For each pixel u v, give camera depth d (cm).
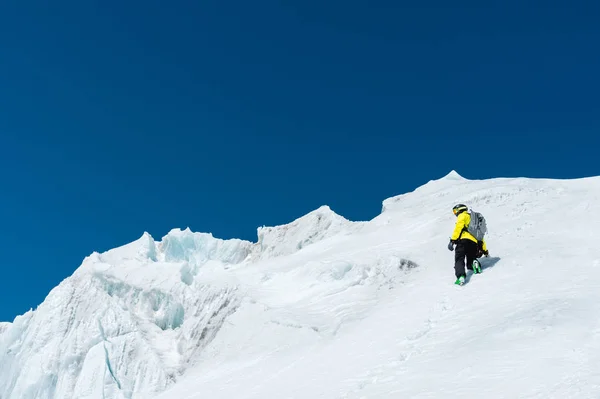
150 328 2139
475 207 1720
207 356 1583
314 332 1280
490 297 951
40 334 2205
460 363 701
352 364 918
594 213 1267
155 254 2842
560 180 1864
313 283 1596
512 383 589
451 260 1316
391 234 1853
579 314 728
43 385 2005
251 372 1238
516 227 1359
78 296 2322
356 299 1373
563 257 1034
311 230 2497
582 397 504
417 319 995
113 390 1886
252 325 1525
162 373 1786
